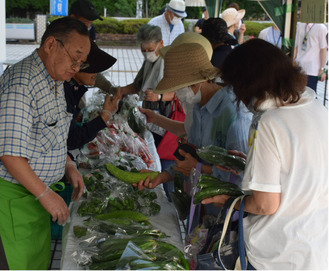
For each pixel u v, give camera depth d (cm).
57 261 276
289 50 396
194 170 217
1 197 203
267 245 164
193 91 216
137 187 247
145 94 359
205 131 216
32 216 210
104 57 262
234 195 188
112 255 182
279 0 388
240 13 812
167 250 189
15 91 185
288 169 154
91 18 414
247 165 159
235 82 160
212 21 381
